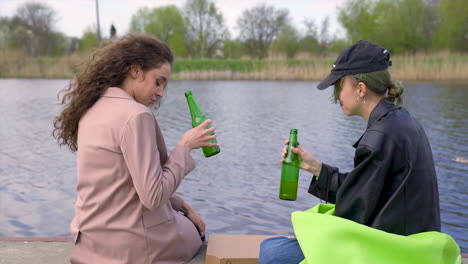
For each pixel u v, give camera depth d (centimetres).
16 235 438
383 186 185
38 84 2672
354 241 180
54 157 771
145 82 214
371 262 176
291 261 205
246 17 5694
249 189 588
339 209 192
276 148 852
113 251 215
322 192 218
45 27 5416
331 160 756
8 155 786
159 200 199
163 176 205
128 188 209
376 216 187
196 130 224
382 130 186
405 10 4519
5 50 3497
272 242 216
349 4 4644
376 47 196
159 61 216
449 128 1078
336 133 1034
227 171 675
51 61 3484
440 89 2195
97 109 208
